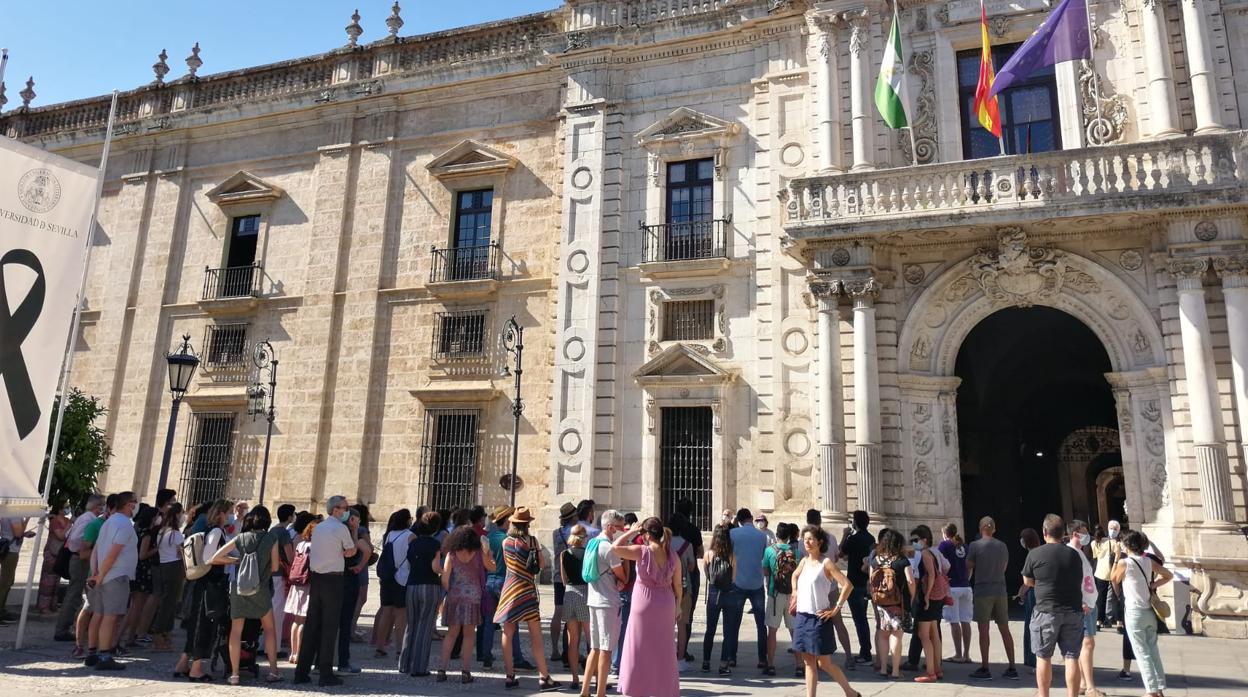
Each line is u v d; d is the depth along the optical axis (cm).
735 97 2000
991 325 1972
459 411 2100
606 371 1947
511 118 2239
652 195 2016
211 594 891
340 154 2383
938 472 1647
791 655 1151
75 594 1117
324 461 2181
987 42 1639
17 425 1037
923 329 1695
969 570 1087
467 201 2264
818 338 1736
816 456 1727
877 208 1616
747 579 1005
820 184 1667
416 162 2316
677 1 2105
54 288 1089
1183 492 1442
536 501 1980
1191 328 1434
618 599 836
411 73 2344
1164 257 1516
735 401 1845
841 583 793
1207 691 906
